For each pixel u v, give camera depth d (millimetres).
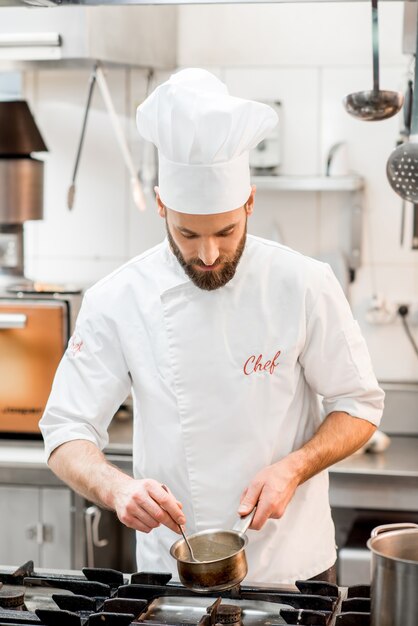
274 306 1820
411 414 3248
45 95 3416
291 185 3127
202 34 3312
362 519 3141
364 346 1882
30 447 3000
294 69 3285
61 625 1451
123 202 3414
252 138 1644
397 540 1389
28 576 1667
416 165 1842
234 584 1467
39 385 2998
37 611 1457
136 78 3363
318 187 3123
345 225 3322
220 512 1826
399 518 3123
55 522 2896
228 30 3299
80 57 2936
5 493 2904
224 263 1696
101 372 1888
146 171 3342
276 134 3238
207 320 1816
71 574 1690
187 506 1857
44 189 3436
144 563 1918
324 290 1829
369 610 1478
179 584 1604
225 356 1812
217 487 1821
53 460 1817
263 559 1825
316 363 1845
